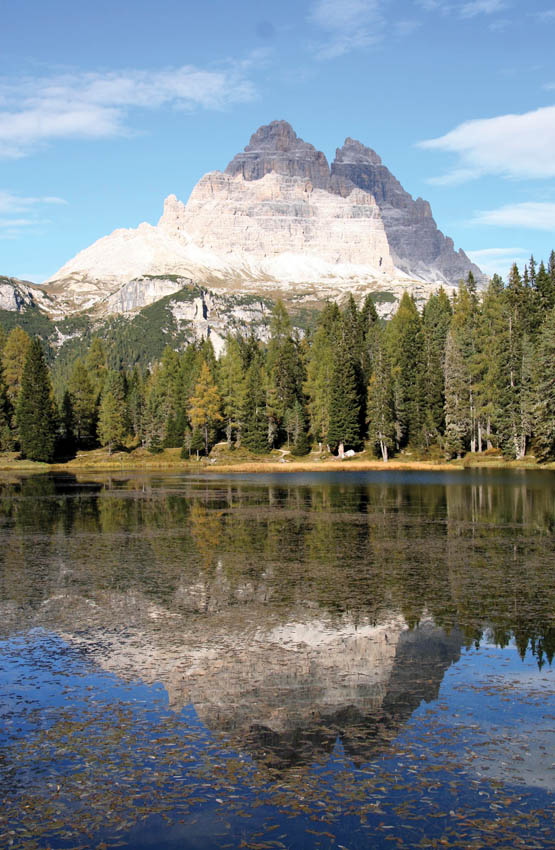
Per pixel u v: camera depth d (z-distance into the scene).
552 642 17.56
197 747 11.86
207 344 172.38
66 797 10.37
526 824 9.61
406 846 9.14
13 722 12.91
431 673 15.38
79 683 14.89
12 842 9.32
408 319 134.25
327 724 12.73
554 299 110.94
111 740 12.15
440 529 37.94
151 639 17.98
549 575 25.64
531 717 12.97
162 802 10.21
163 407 145.50
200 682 14.90
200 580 25.00
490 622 19.39
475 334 106.81
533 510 46.16
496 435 103.25
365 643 17.56
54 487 73.69
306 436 127.12
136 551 31.30
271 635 18.28
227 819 9.77
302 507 50.25
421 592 23.00
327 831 9.48
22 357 141.25
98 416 143.50
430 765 11.20
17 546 32.84
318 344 142.38
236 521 42.12
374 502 53.34
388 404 113.25
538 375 86.06
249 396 128.00
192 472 105.56
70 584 24.39
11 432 128.50
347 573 26.16
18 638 18.17
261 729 12.54
